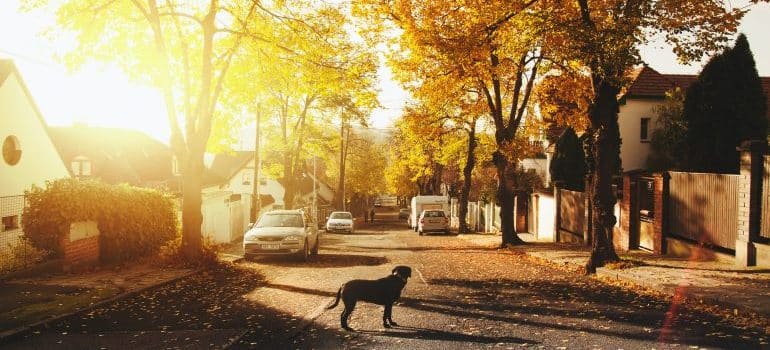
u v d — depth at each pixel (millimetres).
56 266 14445
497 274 14539
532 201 32406
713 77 21953
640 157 32969
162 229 19188
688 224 15773
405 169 70125
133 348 7367
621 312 8969
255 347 7297
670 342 7023
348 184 76688
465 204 37969
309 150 40938
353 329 8195
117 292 11445
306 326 8445
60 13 15586
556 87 21344
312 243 20562
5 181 20797
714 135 22000
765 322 8086
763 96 22031
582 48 13062
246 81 19344
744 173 13094
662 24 13125
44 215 14516
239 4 17875
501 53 16547
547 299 10375
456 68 18375
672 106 26719
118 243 16719
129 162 47844
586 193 22344
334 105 38500
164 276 13945
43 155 23375
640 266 13625
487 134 33688
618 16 13719
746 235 13086
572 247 21484
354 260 19422
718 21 13070
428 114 28031
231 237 28500
